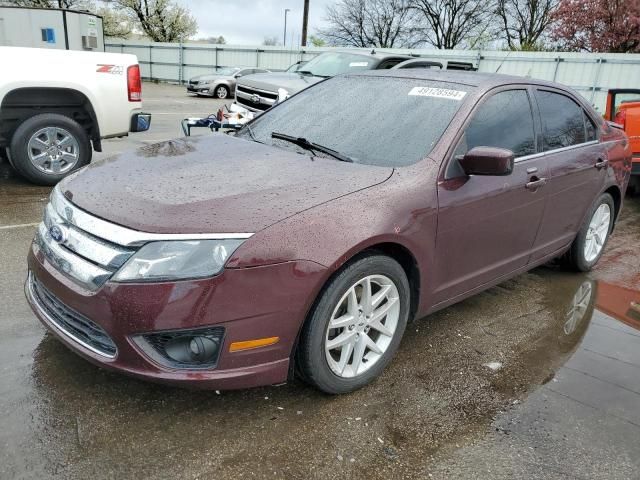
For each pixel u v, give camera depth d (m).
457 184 3.07
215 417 2.58
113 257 2.32
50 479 2.15
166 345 2.34
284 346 2.46
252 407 2.67
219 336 2.34
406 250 2.84
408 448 2.48
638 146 7.20
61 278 2.50
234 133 3.88
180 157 3.11
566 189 4.04
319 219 2.48
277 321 2.40
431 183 2.94
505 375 3.14
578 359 3.37
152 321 2.26
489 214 3.30
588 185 4.33
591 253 4.84
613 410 2.86
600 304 4.25
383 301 2.89
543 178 3.71
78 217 2.51
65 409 2.56
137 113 6.97
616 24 26.48
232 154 3.16
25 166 6.25
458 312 3.93
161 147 3.38
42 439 2.36
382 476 2.30
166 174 2.81
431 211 2.90
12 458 2.24
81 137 6.54
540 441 2.58
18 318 3.33
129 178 2.76
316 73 9.53
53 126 6.34
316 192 2.64
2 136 6.27
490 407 2.82
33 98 6.30
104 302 2.31
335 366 2.70
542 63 21.45
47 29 16.34
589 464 2.45
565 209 4.12
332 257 2.46
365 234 2.57
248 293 2.32
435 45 42.00
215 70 30.36
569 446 2.56
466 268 3.32
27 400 2.59
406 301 2.96
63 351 3.01
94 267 2.38
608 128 4.78
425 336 3.54
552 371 3.21
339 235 2.50
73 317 2.51
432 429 2.62
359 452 2.43
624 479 2.37
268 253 2.33
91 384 2.75
